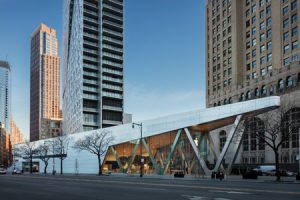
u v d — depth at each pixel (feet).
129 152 252.01
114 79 505.66
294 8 256.93
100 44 500.33
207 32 377.30
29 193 73.77
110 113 497.87
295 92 225.76
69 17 588.91
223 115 183.73
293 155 226.58
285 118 191.62
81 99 474.90
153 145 229.25
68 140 330.13
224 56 338.13
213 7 364.17
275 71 258.98
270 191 71.20
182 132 212.43
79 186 94.43
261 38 294.05
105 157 275.80
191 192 70.64
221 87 339.36
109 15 516.32
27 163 408.46
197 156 194.08
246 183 112.88
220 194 65.26
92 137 268.21
